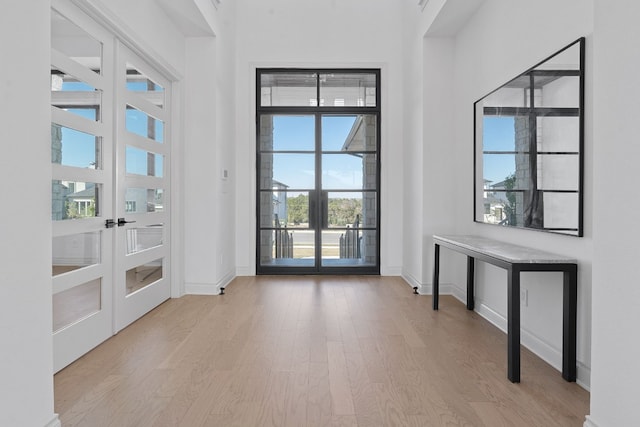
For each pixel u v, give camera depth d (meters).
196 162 4.46
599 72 1.69
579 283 2.30
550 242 2.60
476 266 3.85
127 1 3.10
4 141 1.47
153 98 3.84
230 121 5.15
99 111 2.90
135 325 3.35
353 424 1.86
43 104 1.69
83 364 2.54
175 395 2.13
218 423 1.86
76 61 2.59
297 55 5.52
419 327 3.33
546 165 2.59
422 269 4.54
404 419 1.90
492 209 3.45
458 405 2.04
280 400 2.08
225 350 2.79
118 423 1.86
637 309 1.49
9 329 1.49
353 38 5.54
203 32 4.32
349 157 5.65
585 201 2.24
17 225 1.53
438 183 4.50
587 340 2.24
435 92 4.48
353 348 2.84
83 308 2.71
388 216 5.55
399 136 5.53
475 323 3.44
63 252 2.49
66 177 2.51
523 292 2.91
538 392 2.18
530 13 2.85
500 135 3.28
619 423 1.58
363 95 5.59
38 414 1.64
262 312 3.76
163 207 4.11
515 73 3.08
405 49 5.32
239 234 5.54
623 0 1.56
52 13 2.36
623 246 1.56
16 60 1.53
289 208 5.67
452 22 4.08
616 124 1.60
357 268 5.62
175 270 4.31
